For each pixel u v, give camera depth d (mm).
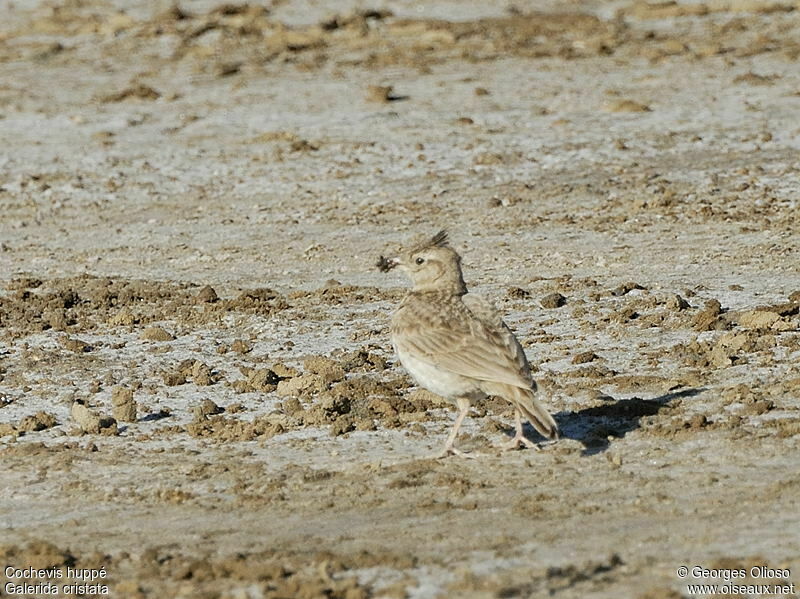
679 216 20641
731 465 10883
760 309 15188
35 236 21938
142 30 38219
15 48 37344
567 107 27891
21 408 13859
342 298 17328
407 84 30844
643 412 12391
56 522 10641
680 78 29969
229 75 32969
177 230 21781
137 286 18547
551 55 33156
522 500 10367
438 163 24516
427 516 10125
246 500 10781
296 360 14938
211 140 27000
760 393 12633
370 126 27219
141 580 9141
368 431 12523
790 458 10938
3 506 11117
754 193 21641
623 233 19969
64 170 25453
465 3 40281
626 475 10820
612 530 9539
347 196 23031
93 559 9633
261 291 17609
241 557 9445
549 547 9242
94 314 17266
